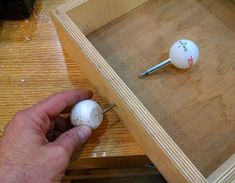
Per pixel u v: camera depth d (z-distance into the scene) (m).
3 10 0.31
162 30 0.30
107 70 0.23
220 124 0.26
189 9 0.31
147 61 0.29
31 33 0.32
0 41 0.31
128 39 0.30
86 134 0.24
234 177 0.19
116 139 0.26
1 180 0.20
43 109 0.23
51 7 0.33
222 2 0.32
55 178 0.21
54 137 0.26
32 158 0.21
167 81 0.28
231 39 0.30
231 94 0.27
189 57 0.26
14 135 0.22
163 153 0.20
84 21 0.28
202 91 0.27
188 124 0.26
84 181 0.35
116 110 0.26
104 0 0.28
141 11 0.31
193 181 0.19
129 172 0.31
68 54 0.30
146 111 0.21
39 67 0.30
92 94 0.27
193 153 0.24
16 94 0.29
